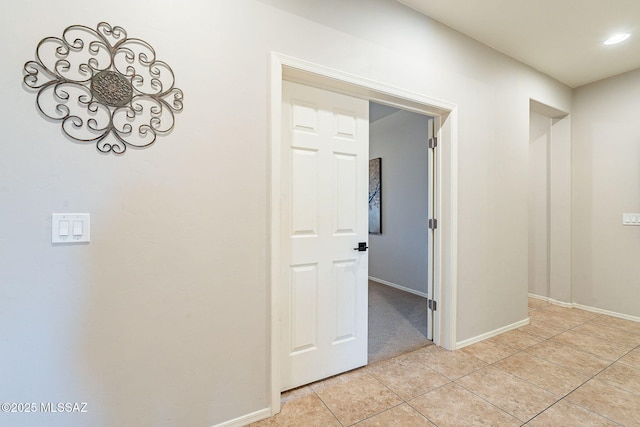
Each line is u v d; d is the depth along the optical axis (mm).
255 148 1605
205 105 1475
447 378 2049
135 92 1325
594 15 2246
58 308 1207
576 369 2166
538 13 2232
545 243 3834
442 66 2361
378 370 2154
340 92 2037
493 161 2725
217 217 1513
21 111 1140
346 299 2117
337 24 1857
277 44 1656
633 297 3143
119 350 1314
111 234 1291
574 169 3568
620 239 3234
